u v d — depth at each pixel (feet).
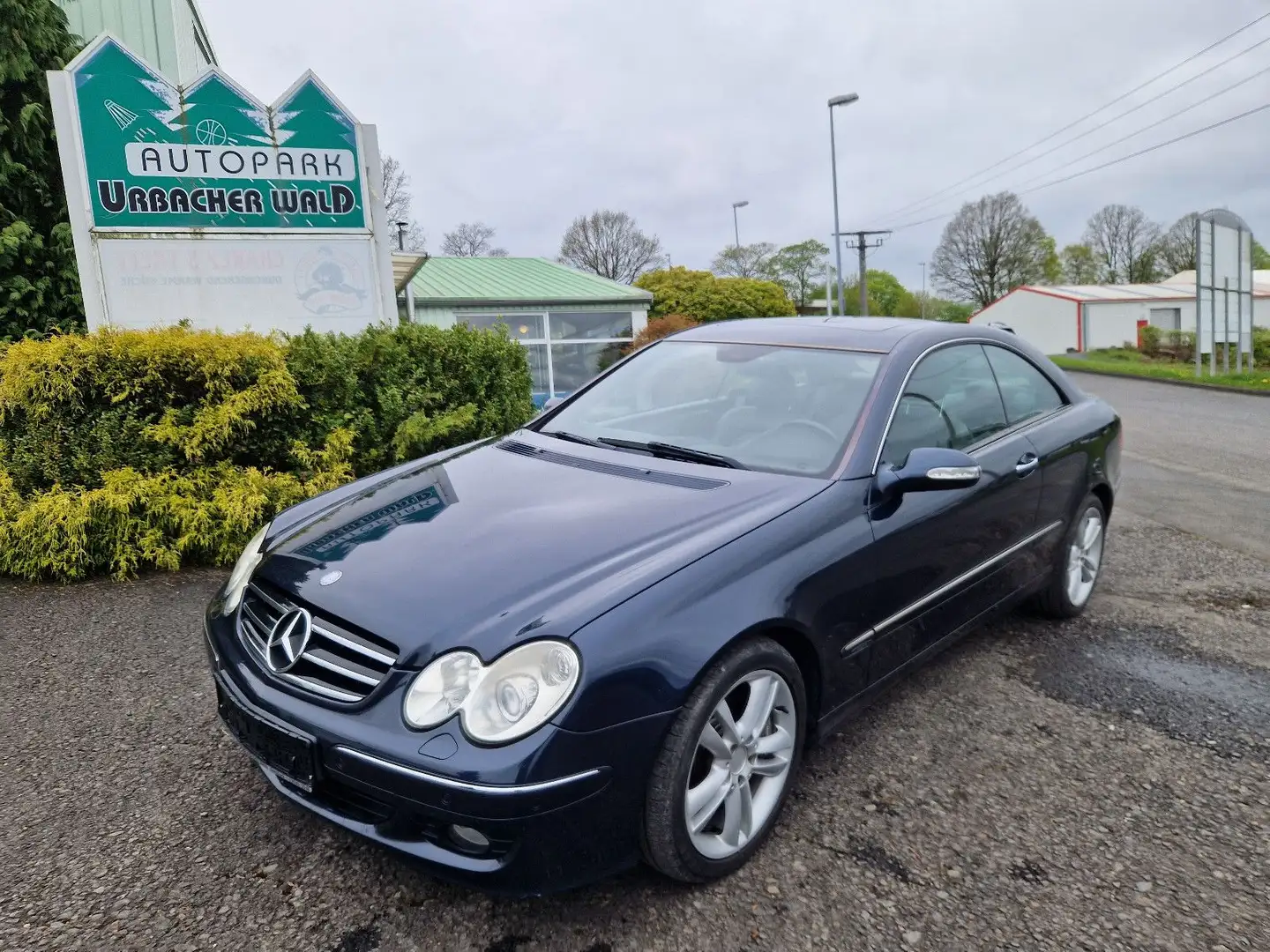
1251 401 62.54
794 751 8.38
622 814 6.84
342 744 6.79
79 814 8.69
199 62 43.73
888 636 9.57
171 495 16.26
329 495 10.56
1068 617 14.35
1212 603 15.53
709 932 7.15
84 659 12.41
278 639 7.67
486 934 7.10
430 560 7.91
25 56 25.72
